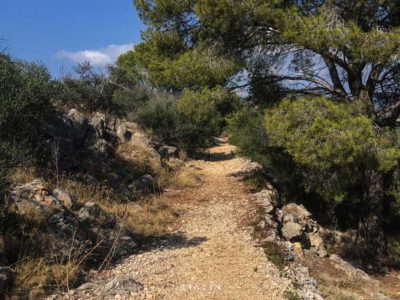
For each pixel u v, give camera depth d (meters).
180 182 14.44
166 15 12.31
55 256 6.97
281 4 10.51
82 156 11.92
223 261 8.41
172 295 6.64
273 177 15.17
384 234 12.30
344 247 12.43
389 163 9.40
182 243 9.34
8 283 6.04
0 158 7.89
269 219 11.32
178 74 11.38
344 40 9.20
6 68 10.02
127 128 16.97
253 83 12.29
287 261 9.16
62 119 11.67
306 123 9.65
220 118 12.55
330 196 11.53
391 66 11.17
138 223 9.92
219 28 10.88
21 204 7.53
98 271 7.29
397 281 10.63
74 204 8.62
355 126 9.30
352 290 9.02
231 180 15.91
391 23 10.71
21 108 9.20
